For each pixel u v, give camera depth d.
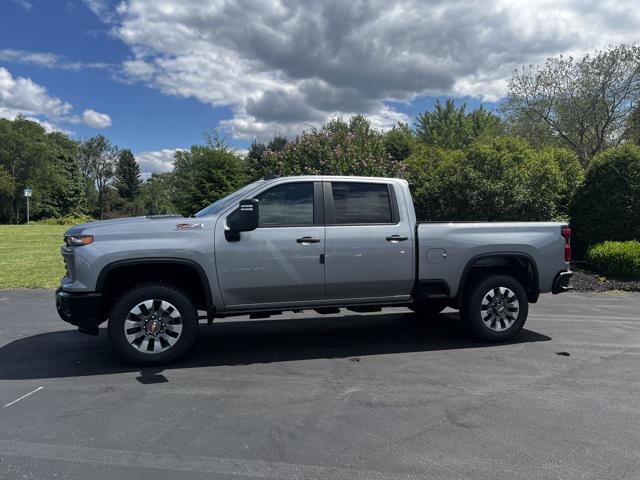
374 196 5.94
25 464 3.29
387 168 15.12
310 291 5.67
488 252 6.14
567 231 6.48
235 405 4.27
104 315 5.53
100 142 98.94
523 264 6.44
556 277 6.41
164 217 5.72
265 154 16.55
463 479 3.09
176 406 4.25
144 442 3.60
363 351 5.91
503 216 13.08
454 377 4.96
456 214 13.54
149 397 4.46
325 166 15.04
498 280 6.16
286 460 3.34
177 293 5.32
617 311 8.12
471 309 6.13
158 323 5.32
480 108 48.34
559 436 3.67
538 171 13.05
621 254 10.89
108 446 3.54
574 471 3.18
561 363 5.41
